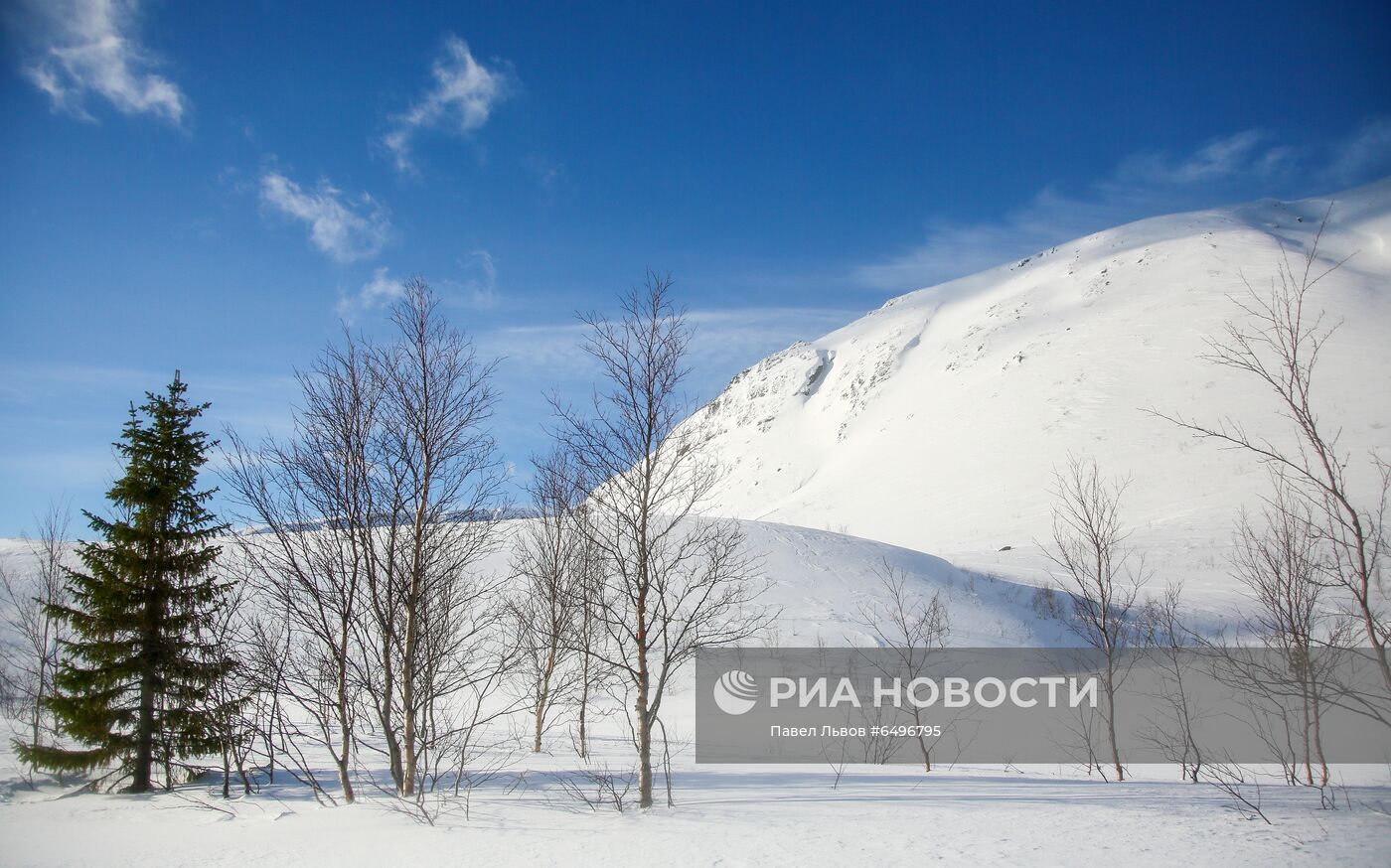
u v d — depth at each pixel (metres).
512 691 26.44
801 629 33.41
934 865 7.61
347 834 10.07
